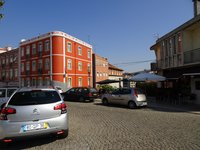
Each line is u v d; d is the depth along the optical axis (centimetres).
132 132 734
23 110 574
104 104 1805
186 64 1723
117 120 985
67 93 2262
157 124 879
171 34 1980
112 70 6412
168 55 2116
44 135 583
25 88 656
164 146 567
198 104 1659
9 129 557
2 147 581
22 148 571
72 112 1295
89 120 989
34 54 4016
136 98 1486
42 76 3803
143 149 544
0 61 5312
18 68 4512
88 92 2112
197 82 1698
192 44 1820
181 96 1795
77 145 587
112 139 643
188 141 613
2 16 903
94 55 4881
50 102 610
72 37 3934
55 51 3588
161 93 1969
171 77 2052
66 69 3691
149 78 1841
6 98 1068
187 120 977
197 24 1630
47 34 3716
